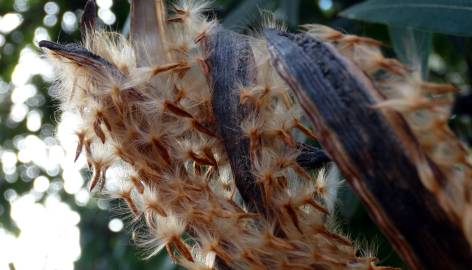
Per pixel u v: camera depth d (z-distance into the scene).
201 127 0.15
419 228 0.12
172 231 0.15
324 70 0.13
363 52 0.13
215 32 0.16
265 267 0.14
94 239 0.46
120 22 0.35
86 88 0.15
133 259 0.38
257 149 0.15
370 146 0.12
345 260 0.14
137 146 0.15
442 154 0.12
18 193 0.53
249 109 0.15
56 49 0.15
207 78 0.15
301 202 0.14
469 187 0.12
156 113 0.15
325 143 0.13
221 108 0.15
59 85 0.16
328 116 0.13
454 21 0.21
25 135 0.52
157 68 0.15
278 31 0.14
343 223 0.23
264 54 0.15
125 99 0.15
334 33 0.13
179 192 0.15
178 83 0.15
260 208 0.15
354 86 0.13
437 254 0.12
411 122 0.12
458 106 0.29
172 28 0.16
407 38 0.23
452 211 0.12
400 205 0.12
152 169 0.15
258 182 0.15
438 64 0.40
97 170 0.15
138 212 0.16
